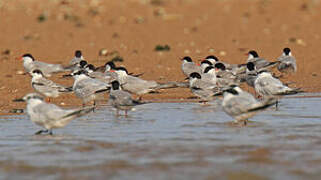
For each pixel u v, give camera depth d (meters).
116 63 25.28
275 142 11.80
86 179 9.33
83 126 13.66
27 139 12.18
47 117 12.19
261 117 14.73
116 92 15.17
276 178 9.31
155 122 14.18
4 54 27.36
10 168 9.98
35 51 28.22
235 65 21.39
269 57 26.88
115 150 11.19
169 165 10.09
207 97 17.03
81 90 16.45
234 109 13.11
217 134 12.62
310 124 13.73
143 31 33.66
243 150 11.12
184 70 21.33
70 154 10.89
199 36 32.34
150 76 22.55
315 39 31.36
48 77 22.42
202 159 10.48
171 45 29.83
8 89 19.59
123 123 14.05
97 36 32.19
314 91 19.50
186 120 14.44
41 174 9.62
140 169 9.84
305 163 10.18
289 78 22.28
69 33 32.81
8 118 14.77
